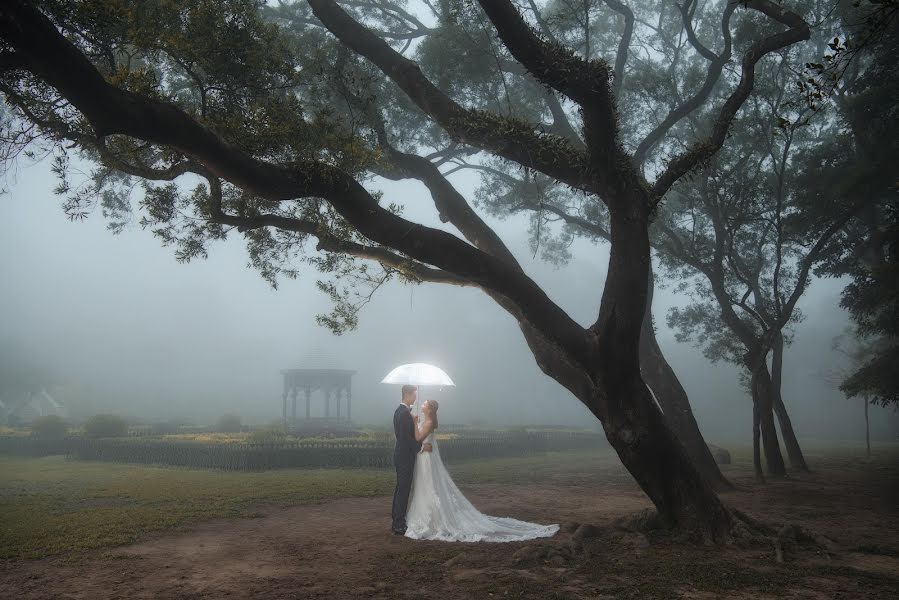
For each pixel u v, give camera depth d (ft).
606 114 23.95
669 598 18.83
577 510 36.88
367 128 44.21
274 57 29.48
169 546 25.91
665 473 27.14
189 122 21.72
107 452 69.67
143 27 26.43
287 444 62.90
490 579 20.93
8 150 27.30
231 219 30.58
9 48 22.11
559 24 49.11
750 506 39.83
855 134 57.16
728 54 54.39
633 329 25.70
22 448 80.64
